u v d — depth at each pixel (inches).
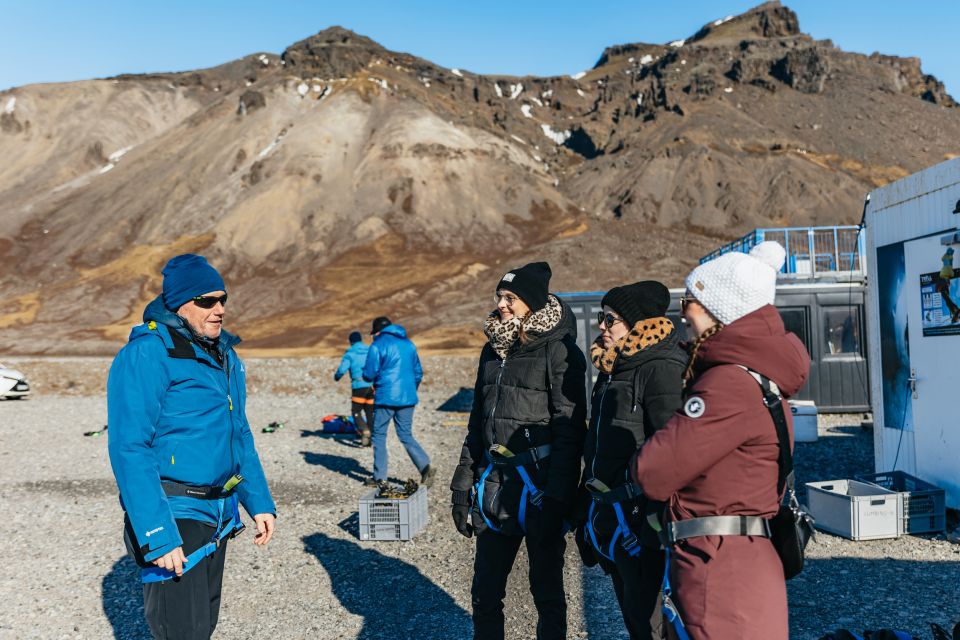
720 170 5733.3
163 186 5585.6
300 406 768.3
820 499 261.7
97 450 500.4
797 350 86.6
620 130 7682.1
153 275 3816.4
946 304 267.4
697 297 89.0
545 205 5019.7
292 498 331.6
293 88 7037.4
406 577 217.3
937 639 144.0
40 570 235.9
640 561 107.9
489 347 142.8
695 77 7834.6
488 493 133.0
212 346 119.2
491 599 134.2
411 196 4884.4
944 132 7327.8
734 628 82.0
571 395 128.2
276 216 4677.7
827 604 186.1
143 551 104.0
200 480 111.4
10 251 4798.2
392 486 277.0
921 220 282.5
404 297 3117.6
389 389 313.9
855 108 7573.8
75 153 7391.7
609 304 117.8
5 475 416.2
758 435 83.8
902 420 297.1
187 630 107.7
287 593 206.7
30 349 2431.1
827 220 5132.9
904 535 248.5
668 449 84.2
